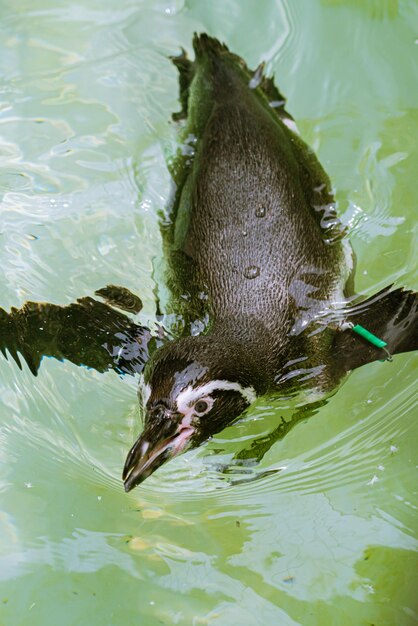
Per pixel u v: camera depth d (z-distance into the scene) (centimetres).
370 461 239
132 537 234
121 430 241
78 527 235
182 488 238
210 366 233
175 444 231
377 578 230
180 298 248
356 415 242
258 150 252
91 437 241
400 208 261
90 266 257
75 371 245
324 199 259
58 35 284
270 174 250
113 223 261
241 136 253
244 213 247
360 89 274
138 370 244
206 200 250
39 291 254
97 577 231
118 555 233
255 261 245
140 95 275
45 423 243
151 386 232
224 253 246
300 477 238
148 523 235
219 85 263
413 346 244
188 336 238
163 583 230
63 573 232
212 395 233
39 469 240
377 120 271
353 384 244
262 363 239
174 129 269
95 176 267
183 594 229
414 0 282
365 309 247
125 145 270
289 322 243
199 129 261
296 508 236
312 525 234
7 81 279
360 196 262
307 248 248
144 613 228
